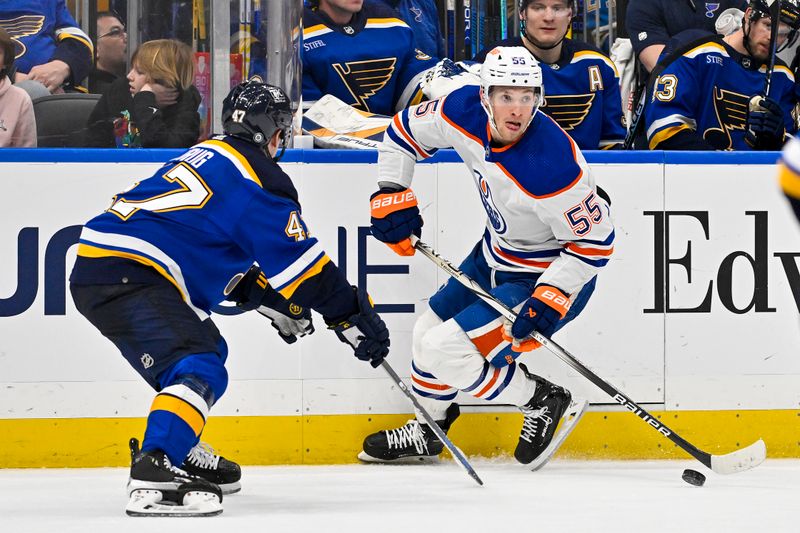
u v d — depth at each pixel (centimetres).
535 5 1705
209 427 1528
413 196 1454
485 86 1298
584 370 1355
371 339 1236
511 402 1461
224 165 1170
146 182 1192
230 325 1523
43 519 1106
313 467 1519
